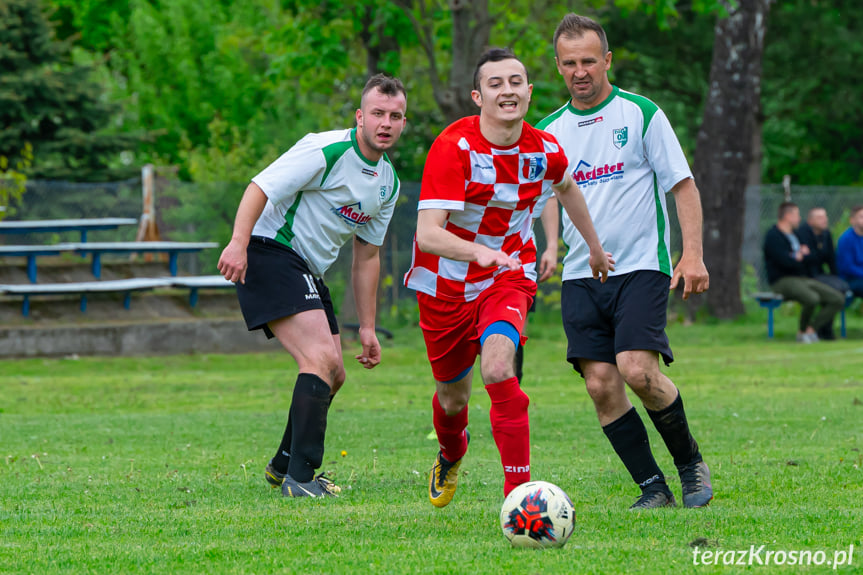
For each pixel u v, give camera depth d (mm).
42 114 91438
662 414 16266
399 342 60969
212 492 18438
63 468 21734
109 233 71062
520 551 12812
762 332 66188
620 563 12055
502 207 15109
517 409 14320
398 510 16266
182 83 118062
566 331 17094
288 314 18250
